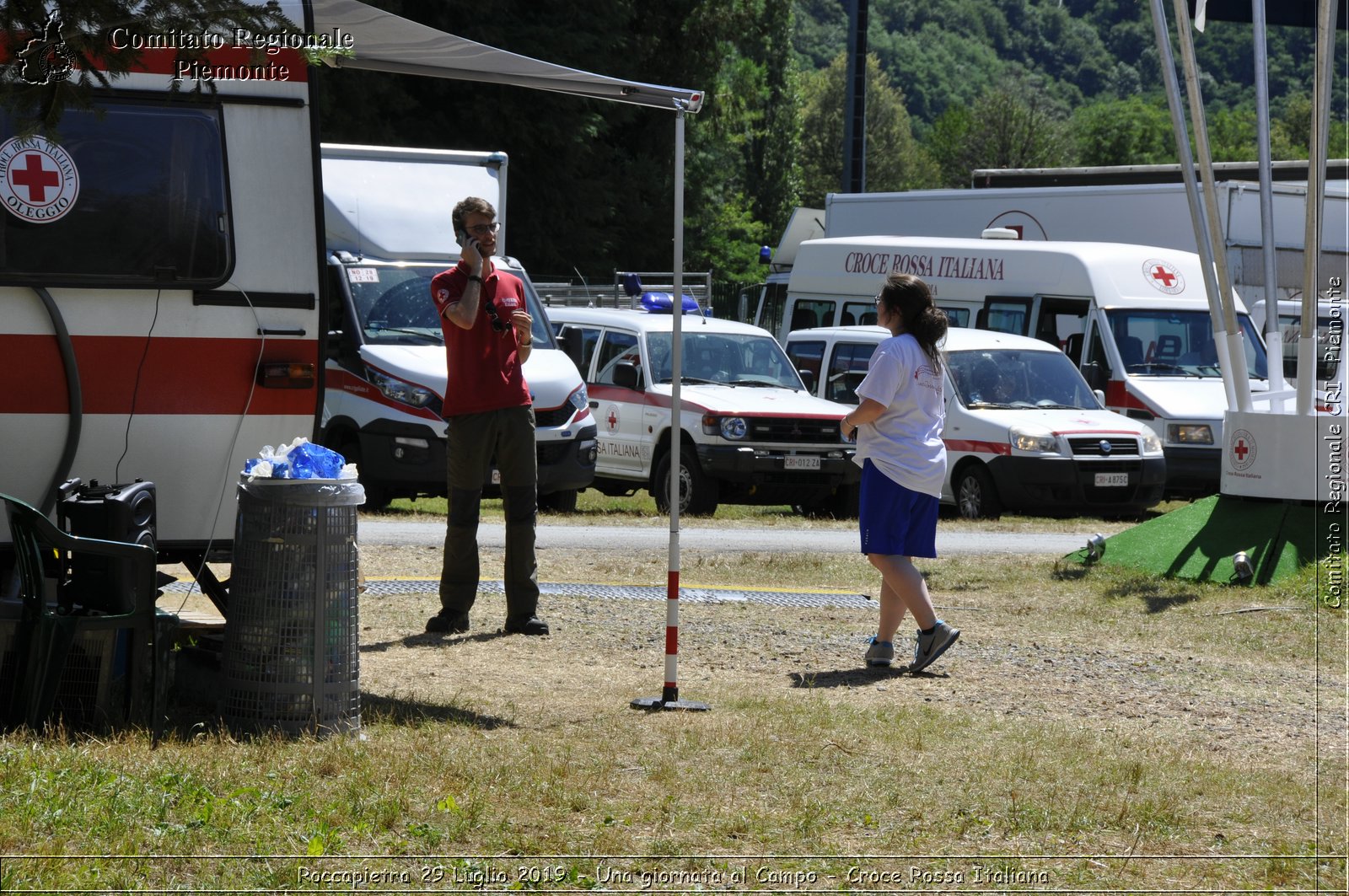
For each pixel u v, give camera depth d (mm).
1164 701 9438
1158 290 24203
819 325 28141
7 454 8180
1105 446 20453
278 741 7164
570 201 44000
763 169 96562
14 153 8031
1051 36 183250
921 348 9938
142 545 7480
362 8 8406
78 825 5734
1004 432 20547
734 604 12547
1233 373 15000
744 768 7207
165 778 6328
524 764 6992
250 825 5883
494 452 10578
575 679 9273
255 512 7496
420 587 12500
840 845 6148
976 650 10844
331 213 19016
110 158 8211
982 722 8500
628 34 45281
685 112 9156
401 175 19562
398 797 6305
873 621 11969
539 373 18625
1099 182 33656
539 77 9203
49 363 8180
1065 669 10273
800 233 38344
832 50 181875
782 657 10383
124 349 8289
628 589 13031
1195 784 7332
